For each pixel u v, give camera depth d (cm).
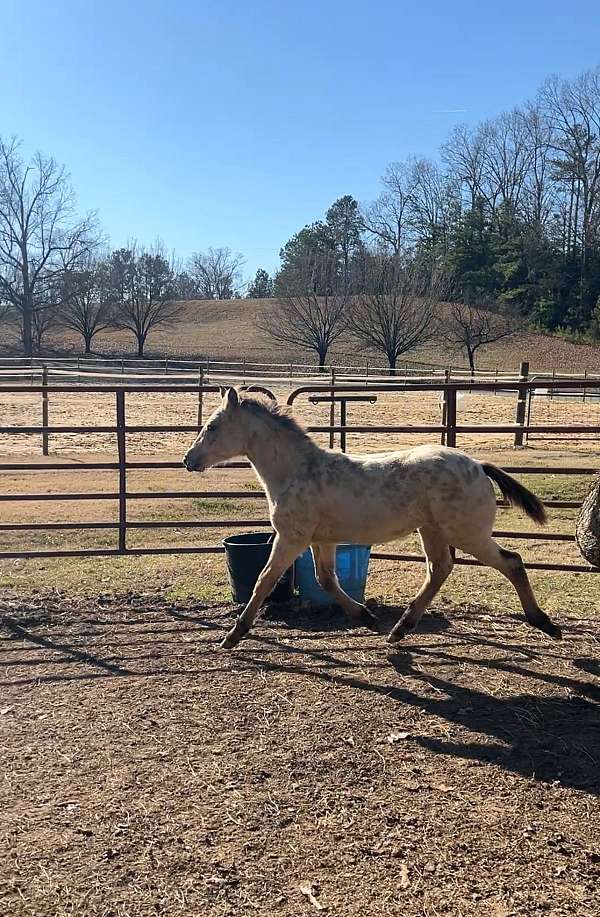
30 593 696
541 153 6744
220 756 409
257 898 300
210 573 763
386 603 667
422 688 496
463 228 6488
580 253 6244
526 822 350
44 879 311
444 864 320
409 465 525
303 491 532
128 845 332
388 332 4469
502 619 624
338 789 377
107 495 722
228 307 7806
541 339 5559
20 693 490
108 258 6269
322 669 527
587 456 1511
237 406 557
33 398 2772
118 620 628
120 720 451
